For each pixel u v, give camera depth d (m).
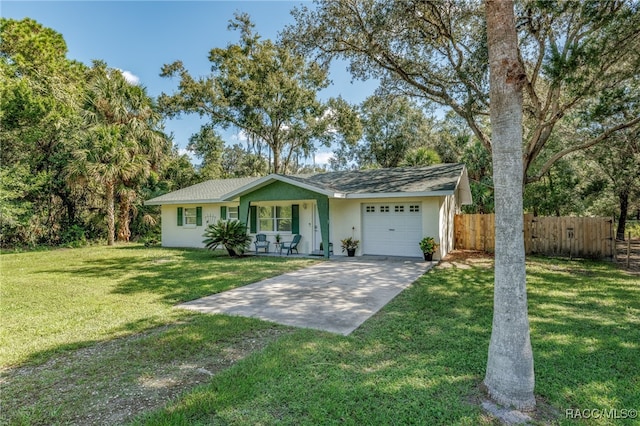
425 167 14.28
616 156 14.45
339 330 4.73
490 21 3.06
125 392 3.19
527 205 19.75
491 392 2.96
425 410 2.81
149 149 19.48
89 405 2.97
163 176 22.72
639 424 2.61
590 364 3.58
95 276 9.17
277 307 5.95
